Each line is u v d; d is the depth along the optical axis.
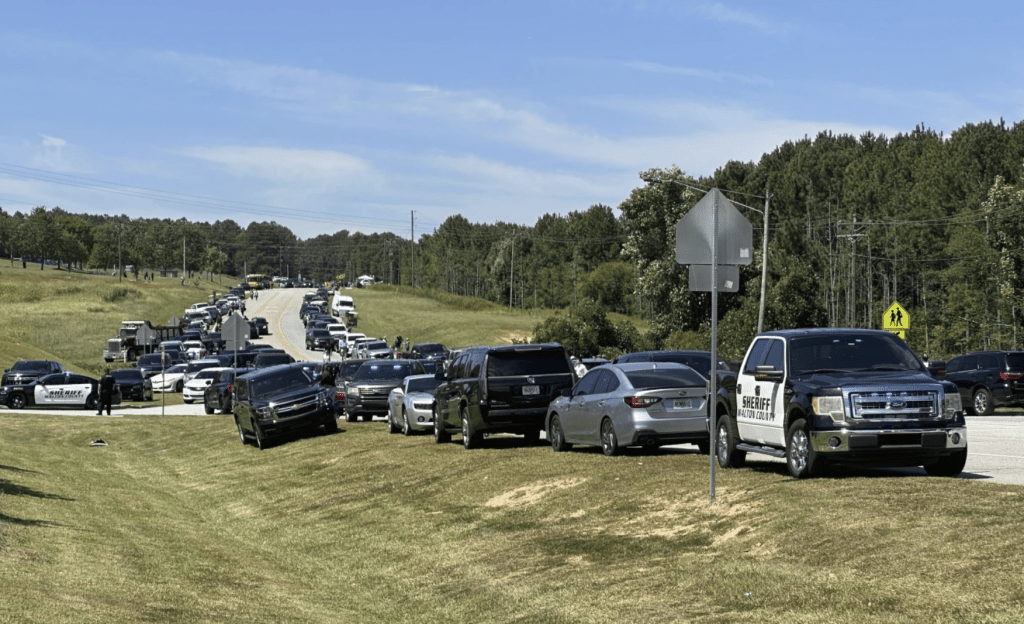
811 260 99.56
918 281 99.25
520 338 100.88
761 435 14.19
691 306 83.38
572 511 14.16
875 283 104.69
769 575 9.55
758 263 84.81
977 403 29.88
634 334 78.88
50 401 45.72
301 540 16.09
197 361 60.16
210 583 12.16
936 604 7.90
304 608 11.45
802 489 12.23
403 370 33.03
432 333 109.50
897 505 10.80
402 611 11.45
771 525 11.07
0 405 46.62
